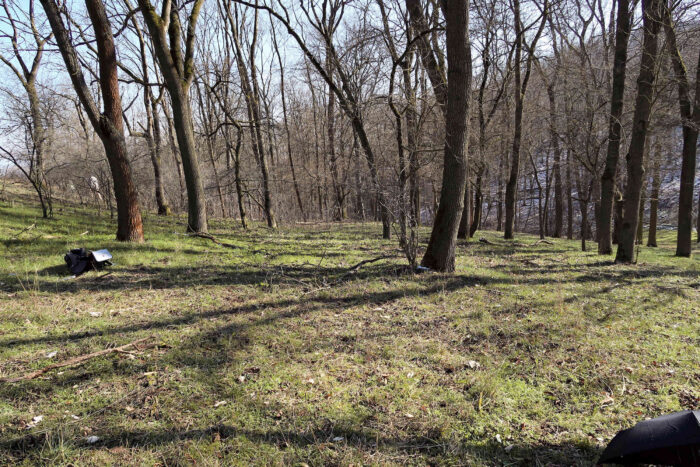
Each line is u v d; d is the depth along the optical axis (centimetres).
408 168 832
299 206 2703
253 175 1819
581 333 488
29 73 1927
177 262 854
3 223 1134
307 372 384
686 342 468
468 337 473
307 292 661
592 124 1399
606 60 1584
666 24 990
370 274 798
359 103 1058
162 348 430
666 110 1288
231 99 2048
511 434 298
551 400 343
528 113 1908
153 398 334
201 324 502
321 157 3075
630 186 1059
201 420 307
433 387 361
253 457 268
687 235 1304
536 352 435
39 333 452
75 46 966
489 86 1636
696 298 673
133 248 930
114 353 409
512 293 671
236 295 639
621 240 1086
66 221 1310
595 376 382
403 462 268
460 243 1457
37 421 297
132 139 2248
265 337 464
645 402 339
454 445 283
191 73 1209
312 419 312
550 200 3775
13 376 357
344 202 2597
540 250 1366
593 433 298
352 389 355
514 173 1742
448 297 637
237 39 1797
